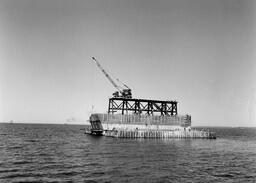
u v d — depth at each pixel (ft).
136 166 145.07
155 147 233.76
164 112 366.22
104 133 357.20
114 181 114.73
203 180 119.85
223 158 183.32
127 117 345.51
